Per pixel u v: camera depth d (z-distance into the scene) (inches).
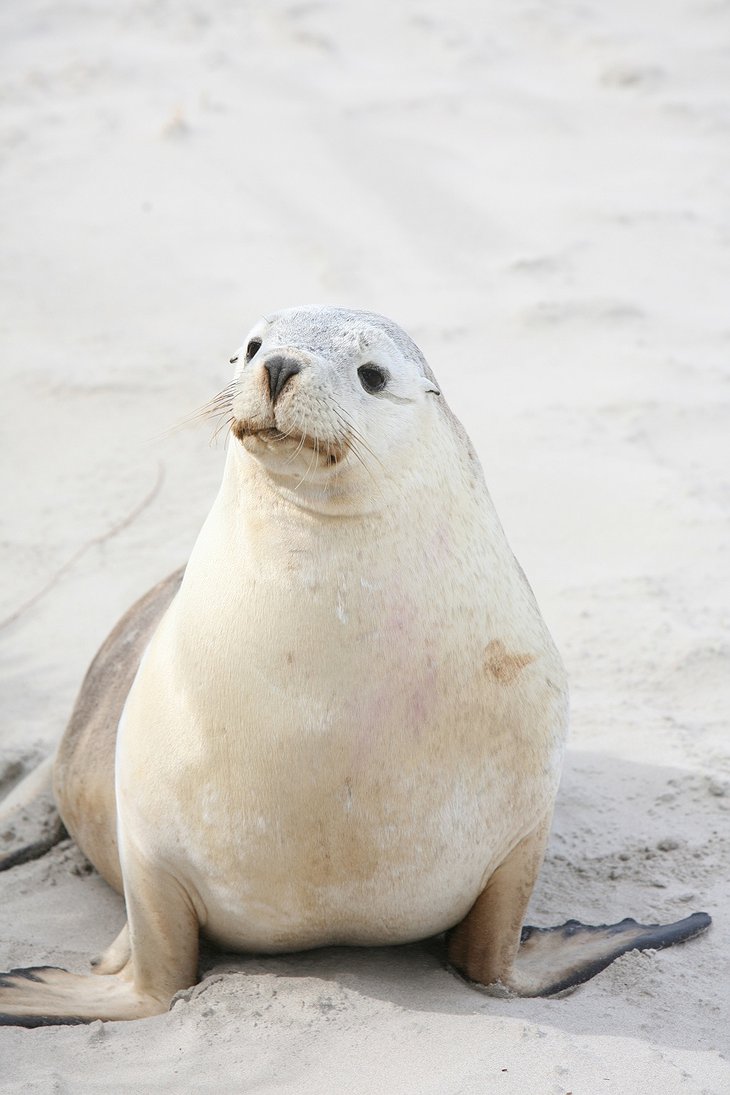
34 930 635.5
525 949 593.3
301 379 480.7
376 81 2068.2
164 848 547.5
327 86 2050.9
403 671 511.2
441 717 518.3
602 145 1815.9
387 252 1536.7
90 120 1951.3
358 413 495.8
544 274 1465.3
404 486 511.2
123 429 1193.4
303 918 547.8
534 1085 478.9
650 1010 549.0
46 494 1104.2
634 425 1147.9
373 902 541.3
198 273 1507.1
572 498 1035.9
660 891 644.7
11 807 728.3
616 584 919.7
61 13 2420.0
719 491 1037.2
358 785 513.3
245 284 1473.9
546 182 1710.1
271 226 1612.9
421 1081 483.5
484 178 1727.4
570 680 821.9
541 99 1968.5
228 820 526.6
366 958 581.9
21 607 952.9
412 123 1899.6
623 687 812.0
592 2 2381.9
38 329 1392.7
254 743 515.5
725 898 634.8
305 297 1434.5
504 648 538.9
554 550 971.3
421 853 531.2
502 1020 520.1
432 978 571.2
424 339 1325.0
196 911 563.2
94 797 650.8
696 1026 538.0
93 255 1562.5
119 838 574.9
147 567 991.6
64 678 869.2
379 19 2340.1
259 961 580.1
